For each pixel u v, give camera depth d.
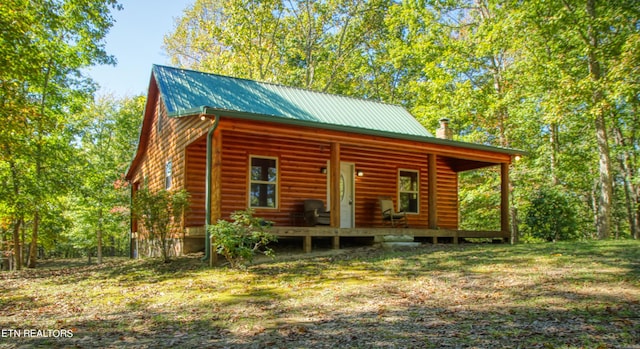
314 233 10.62
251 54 23.61
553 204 13.98
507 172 14.08
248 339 4.38
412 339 4.10
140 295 6.92
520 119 18.59
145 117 16.08
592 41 14.20
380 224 14.70
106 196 21.31
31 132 13.89
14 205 13.97
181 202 10.20
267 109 12.88
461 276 7.05
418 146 12.43
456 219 16.58
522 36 15.96
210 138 9.44
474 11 21.03
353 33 25.08
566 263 7.57
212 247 9.16
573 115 16.16
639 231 19.59
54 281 9.20
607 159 14.23
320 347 4.01
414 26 21.14
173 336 4.63
